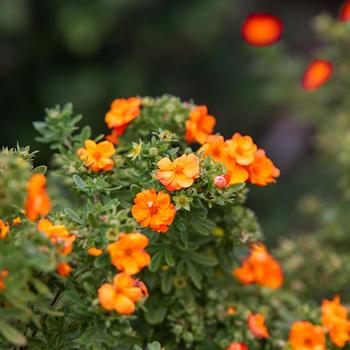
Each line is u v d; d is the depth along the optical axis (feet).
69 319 2.94
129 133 3.29
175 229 3.04
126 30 7.29
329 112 5.15
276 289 3.76
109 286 2.75
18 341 2.69
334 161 4.61
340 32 4.47
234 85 7.85
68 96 7.13
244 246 3.29
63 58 7.30
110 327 2.80
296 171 7.38
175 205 2.91
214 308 3.36
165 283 3.20
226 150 3.06
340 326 3.35
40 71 7.23
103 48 7.34
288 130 7.98
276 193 6.95
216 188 2.92
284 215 6.59
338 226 4.18
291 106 5.50
